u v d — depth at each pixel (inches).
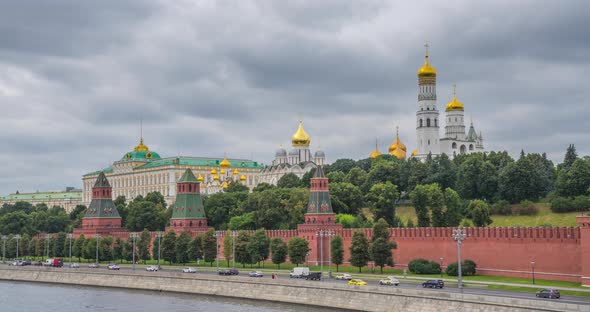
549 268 7042.3
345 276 7731.3
